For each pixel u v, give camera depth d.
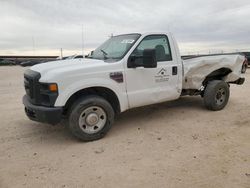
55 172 3.66
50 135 5.17
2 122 6.09
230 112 6.52
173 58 5.80
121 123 5.84
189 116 6.23
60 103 4.44
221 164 3.74
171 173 3.53
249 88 10.55
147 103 5.49
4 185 3.36
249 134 4.93
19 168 3.80
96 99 4.73
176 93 5.94
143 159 3.99
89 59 5.45
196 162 3.82
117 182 3.36
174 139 4.79
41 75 4.60
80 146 4.58
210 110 6.68
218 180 3.32
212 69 6.39
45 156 4.19
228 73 6.80
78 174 3.59
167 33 5.82
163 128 5.42
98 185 3.30
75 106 4.60
